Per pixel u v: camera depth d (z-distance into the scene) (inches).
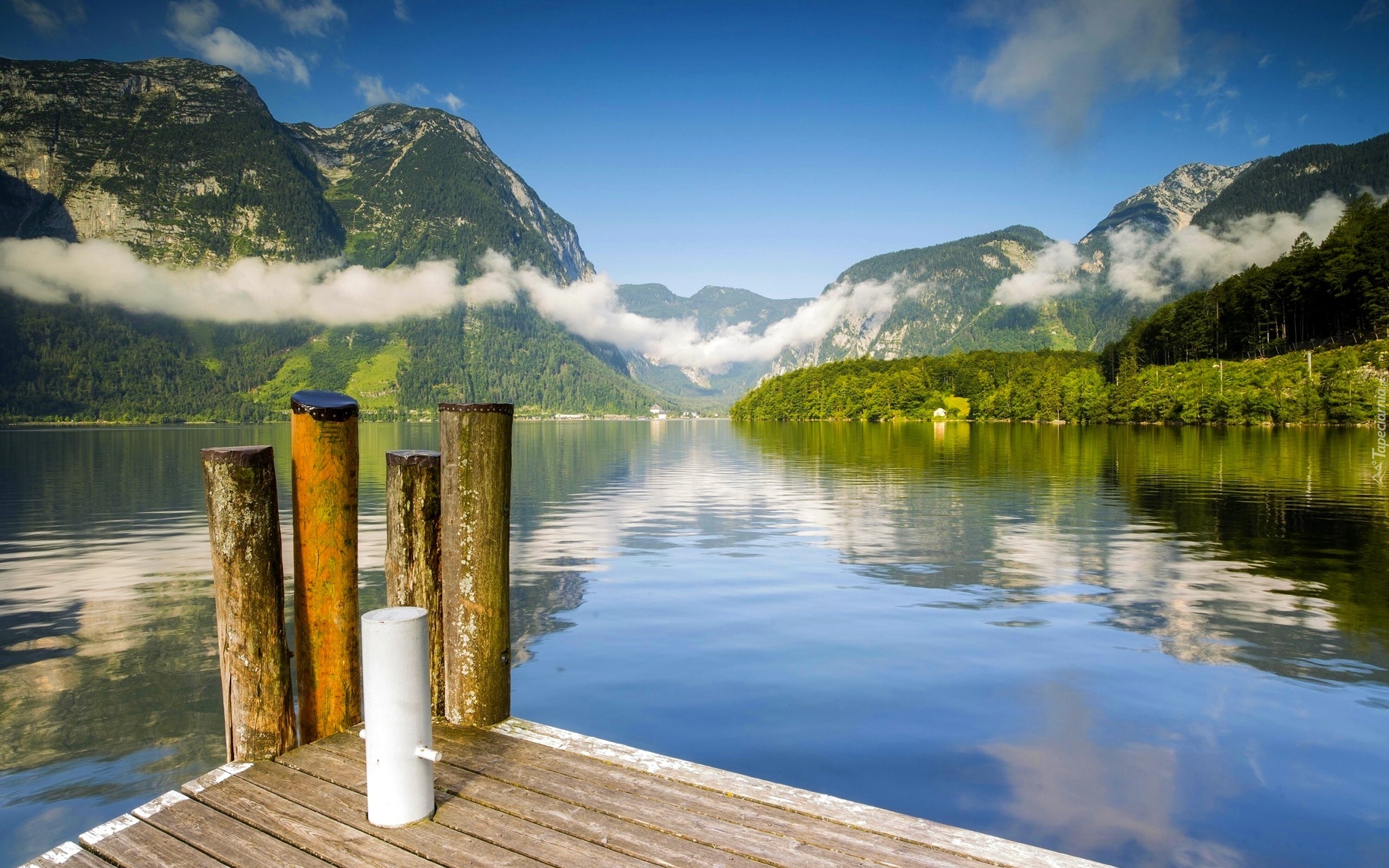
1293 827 209.6
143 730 291.4
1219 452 1940.2
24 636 412.5
